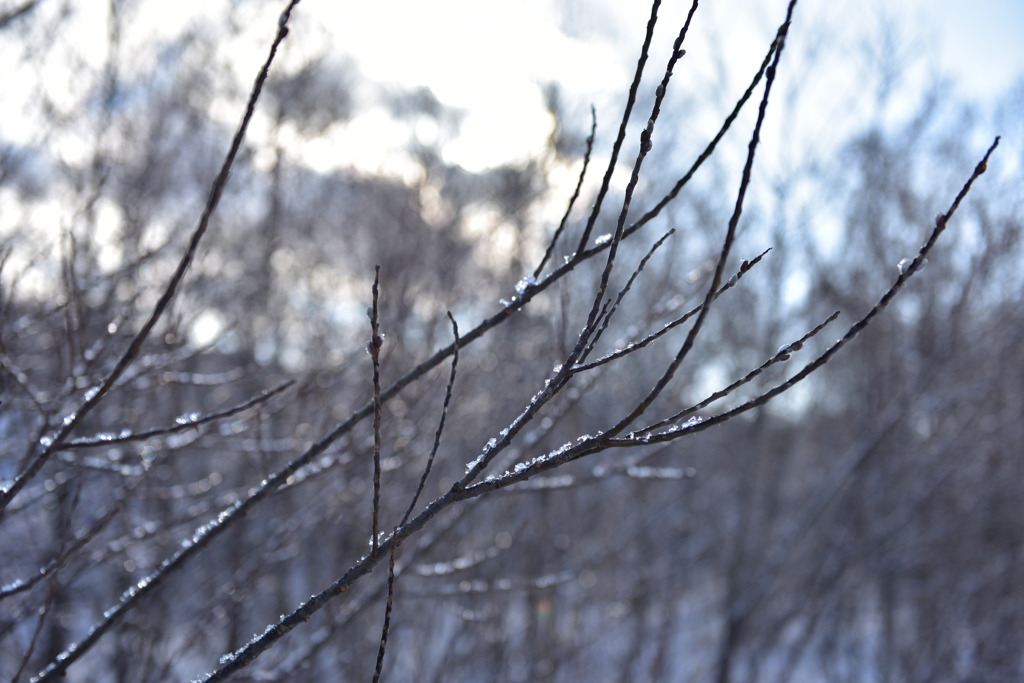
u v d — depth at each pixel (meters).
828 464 14.60
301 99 8.62
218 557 4.79
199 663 4.62
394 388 2.20
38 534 4.11
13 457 3.34
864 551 11.32
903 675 11.20
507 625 4.93
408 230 6.22
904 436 11.59
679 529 10.59
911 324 11.22
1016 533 11.25
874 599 13.18
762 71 1.53
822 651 12.48
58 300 3.19
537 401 1.69
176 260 5.07
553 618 5.13
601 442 1.60
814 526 12.12
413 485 4.81
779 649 12.88
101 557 3.19
